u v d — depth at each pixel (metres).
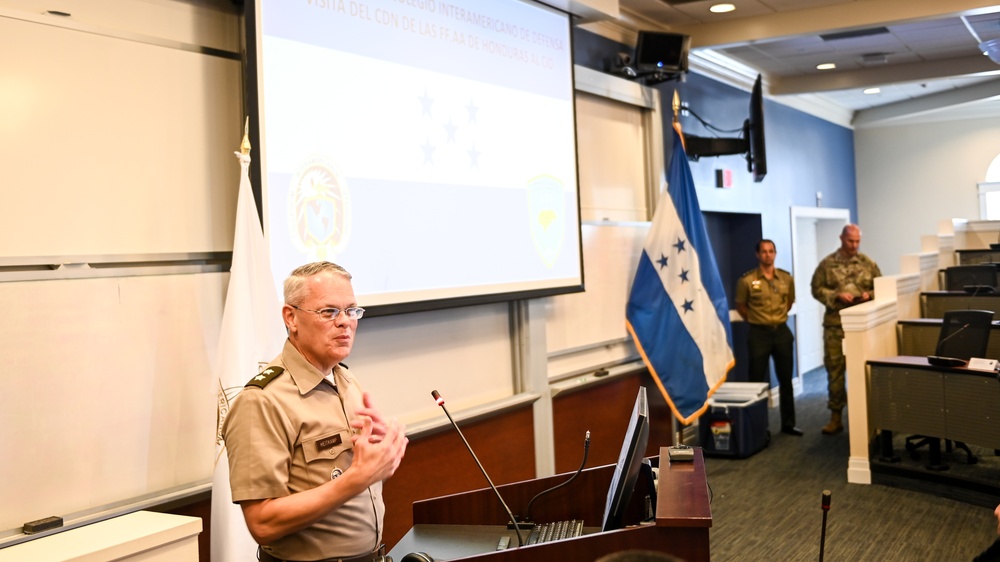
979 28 6.76
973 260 8.62
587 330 5.24
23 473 2.40
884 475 5.11
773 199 8.45
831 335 6.47
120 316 2.67
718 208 7.05
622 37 5.93
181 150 2.90
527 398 4.53
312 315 1.87
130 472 2.68
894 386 5.00
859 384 5.12
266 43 3.14
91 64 2.64
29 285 2.44
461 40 4.11
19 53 2.46
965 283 7.58
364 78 3.56
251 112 3.03
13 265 2.42
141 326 2.72
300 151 3.25
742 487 5.11
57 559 2.11
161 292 2.79
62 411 2.50
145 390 2.73
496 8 4.36
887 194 11.46
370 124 3.58
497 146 4.29
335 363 1.93
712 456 5.94
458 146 4.05
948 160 11.08
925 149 11.20
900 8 5.75
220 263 3.01
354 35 3.52
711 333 5.60
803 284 9.79
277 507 1.74
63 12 2.58
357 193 3.50
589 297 5.27
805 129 9.59
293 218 3.21
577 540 1.70
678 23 6.25
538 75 4.63
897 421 4.99
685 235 5.61
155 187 2.81
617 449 5.45
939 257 8.30
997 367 4.49
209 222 2.99
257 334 2.90
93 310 2.60
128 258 2.71
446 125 3.98
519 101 4.47
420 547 2.07
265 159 3.09
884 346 5.69
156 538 2.29
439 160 3.93
